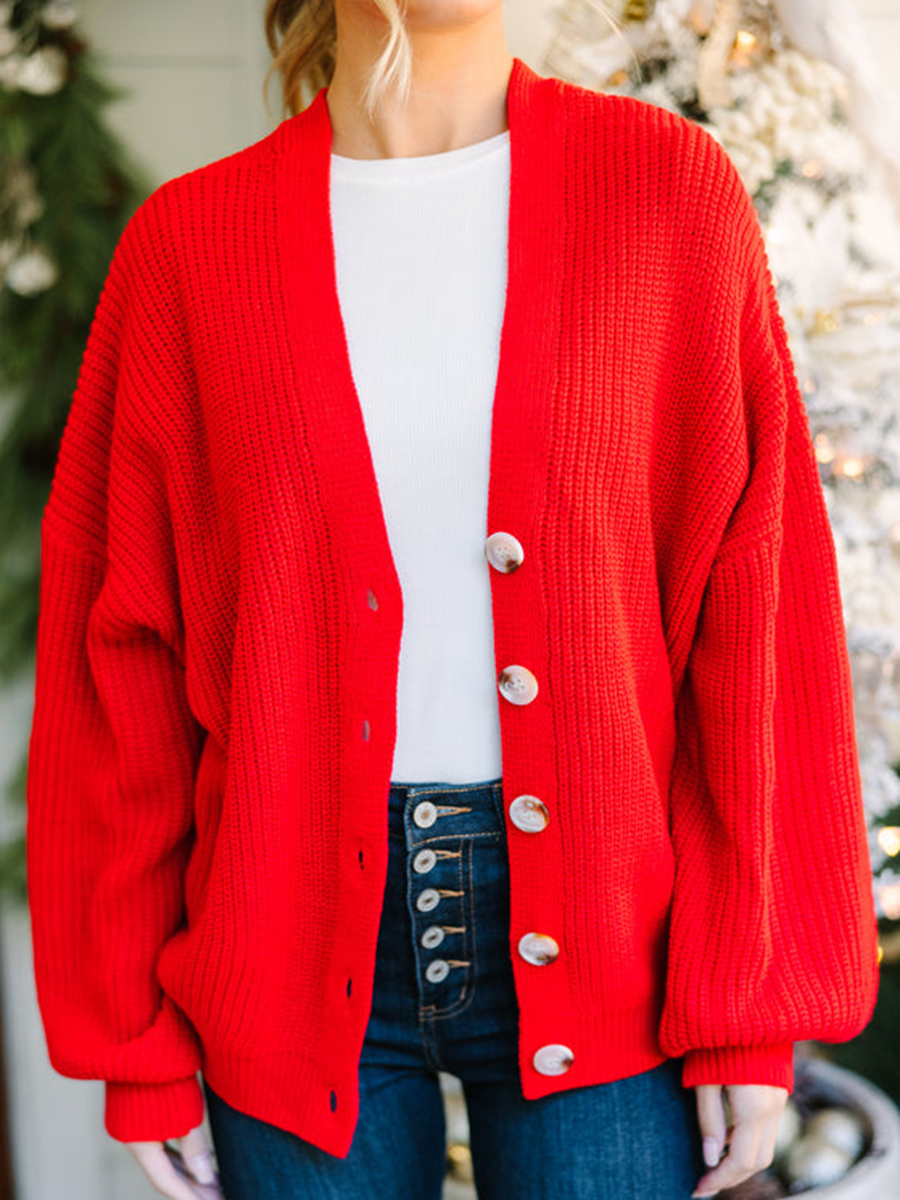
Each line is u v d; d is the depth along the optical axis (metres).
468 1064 1.03
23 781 1.97
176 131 1.86
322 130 1.00
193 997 1.01
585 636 0.92
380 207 0.96
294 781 0.98
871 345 1.39
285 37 1.17
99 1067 1.07
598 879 0.94
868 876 1.02
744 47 1.36
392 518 0.94
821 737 1.00
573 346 0.91
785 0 1.34
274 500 0.94
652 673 0.98
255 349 0.95
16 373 1.73
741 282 0.95
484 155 0.96
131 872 1.09
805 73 1.35
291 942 1.00
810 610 1.00
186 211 1.00
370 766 0.94
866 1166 1.49
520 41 1.61
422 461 0.93
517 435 0.91
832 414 1.42
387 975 1.00
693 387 0.95
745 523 0.96
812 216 1.39
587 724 0.92
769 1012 0.95
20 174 1.67
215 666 1.04
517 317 0.92
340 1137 0.99
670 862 0.99
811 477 1.00
